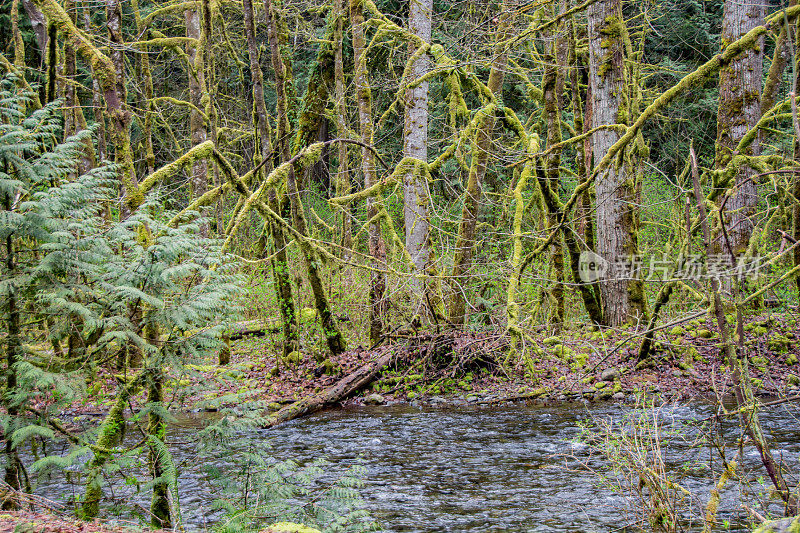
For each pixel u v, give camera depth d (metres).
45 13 7.38
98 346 4.80
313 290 12.10
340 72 14.95
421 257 12.99
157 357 4.64
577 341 12.16
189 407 9.71
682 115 21.61
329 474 7.07
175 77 25.22
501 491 6.51
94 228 4.92
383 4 19.27
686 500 5.73
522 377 11.59
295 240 10.28
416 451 8.02
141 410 4.65
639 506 5.12
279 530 3.87
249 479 4.82
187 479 6.61
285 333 12.06
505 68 13.32
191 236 4.94
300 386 11.28
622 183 11.05
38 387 4.72
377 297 12.52
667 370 11.05
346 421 9.69
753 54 12.16
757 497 5.19
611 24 12.12
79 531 3.85
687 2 22.53
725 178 10.58
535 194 13.98
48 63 8.29
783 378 10.15
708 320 11.41
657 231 14.90
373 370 11.47
